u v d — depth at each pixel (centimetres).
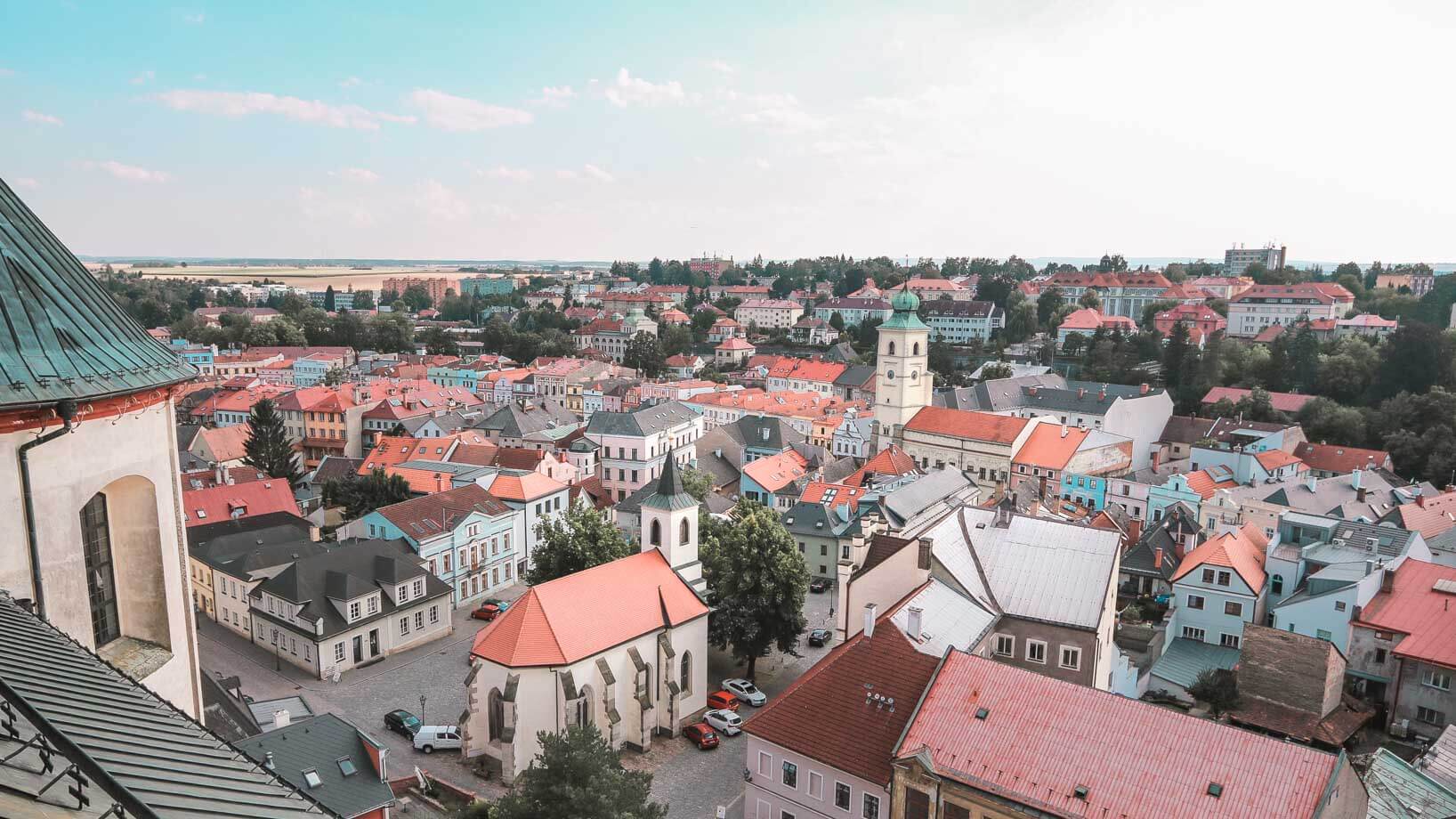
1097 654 5991
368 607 8088
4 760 1133
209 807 1252
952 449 14425
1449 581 7269
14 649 1541
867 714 4881
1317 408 16438
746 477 13325
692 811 5806
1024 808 4066
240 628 8619
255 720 5697
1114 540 6400
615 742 6328
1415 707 6788
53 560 2106
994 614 6091
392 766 6294
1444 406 14762
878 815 4659
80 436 2156
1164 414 16625
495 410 19350
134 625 2550
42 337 2086
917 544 6009
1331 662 6712
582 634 6228
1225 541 8438
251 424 14375
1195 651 8150
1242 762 3900
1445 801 4325
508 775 5988
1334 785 3669
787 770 5019
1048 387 18338
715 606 7712
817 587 10575
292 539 9750
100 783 1123
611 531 8206
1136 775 4006
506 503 10588
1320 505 10588
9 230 2183
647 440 14250
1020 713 4438
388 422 17525
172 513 2567
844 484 11988
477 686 6294
